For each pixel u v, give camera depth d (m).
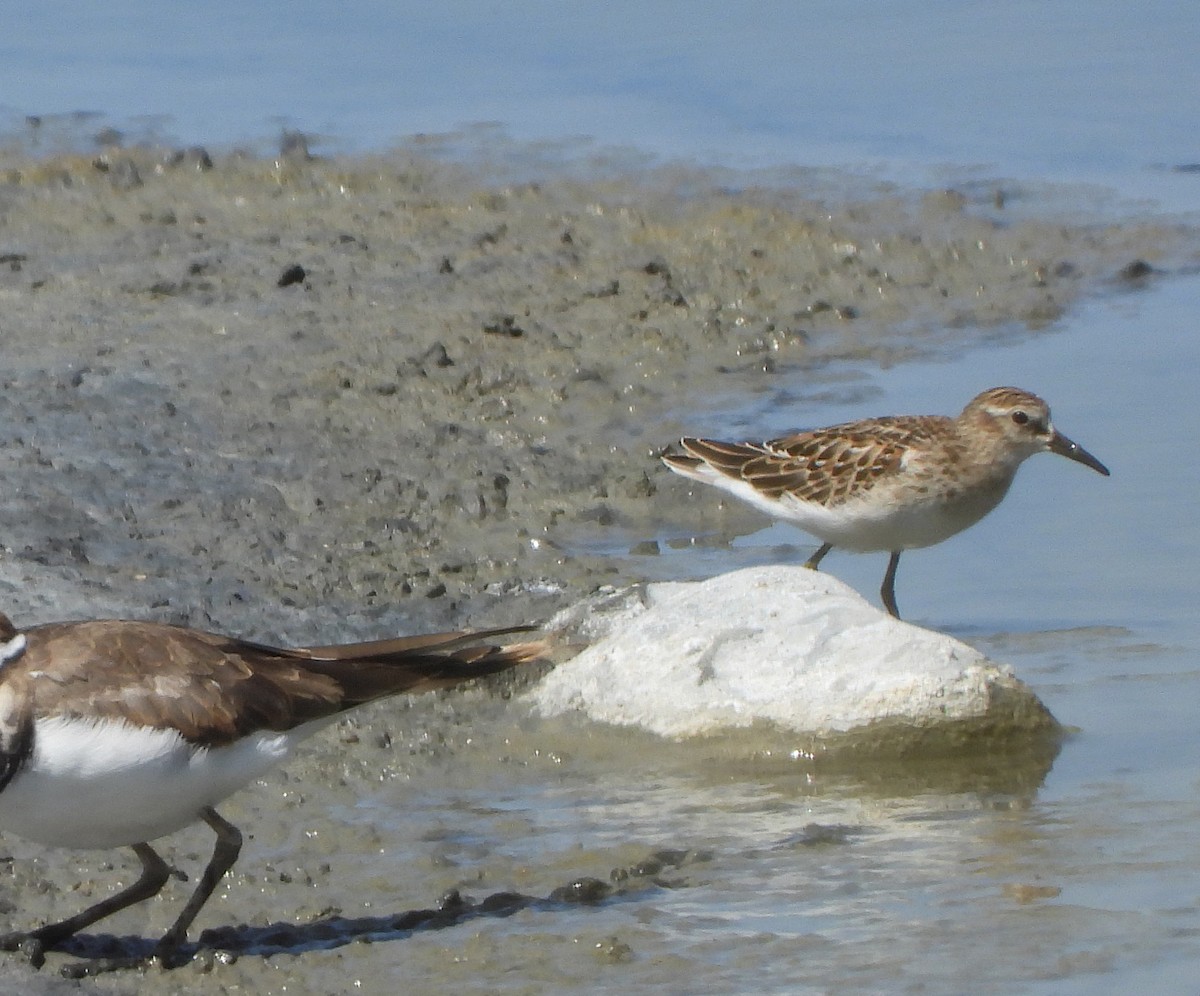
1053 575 15.46
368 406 17.92
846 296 21.30
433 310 20.00
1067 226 23.31
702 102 27.41
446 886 10.42
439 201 23.33
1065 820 11.16
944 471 14.66
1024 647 14.02
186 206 22.94
